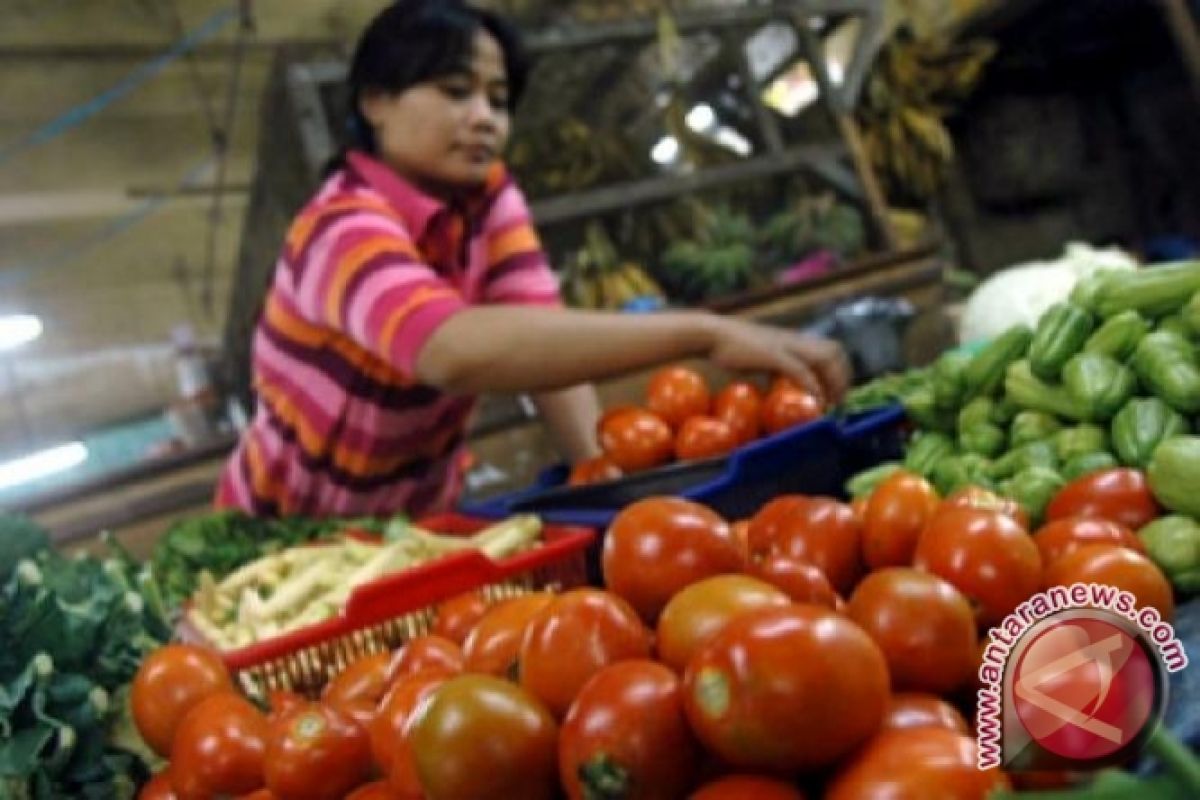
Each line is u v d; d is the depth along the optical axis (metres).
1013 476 1.05
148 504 2.51
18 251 5.69
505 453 2.78
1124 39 3.81
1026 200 4.11
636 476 1.32
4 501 2.40
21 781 0.82
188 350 4.11
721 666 0.49
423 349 1.31
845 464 1.37
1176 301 1.06
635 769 0.50
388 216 1.47
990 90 3.99
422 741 0.53
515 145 3.33
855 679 0.49
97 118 4.58
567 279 3.27
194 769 0.70
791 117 3.69
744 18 3.39
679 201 3.39
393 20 1.50
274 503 1.70
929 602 0.57
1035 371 1.12
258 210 4.07
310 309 1.47
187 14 4.04
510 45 1.61
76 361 7.30
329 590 1.24
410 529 1.35
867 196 3.39
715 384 2.91
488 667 0.64
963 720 0.55
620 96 3.83
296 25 4.28
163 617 1.25
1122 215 4.14
